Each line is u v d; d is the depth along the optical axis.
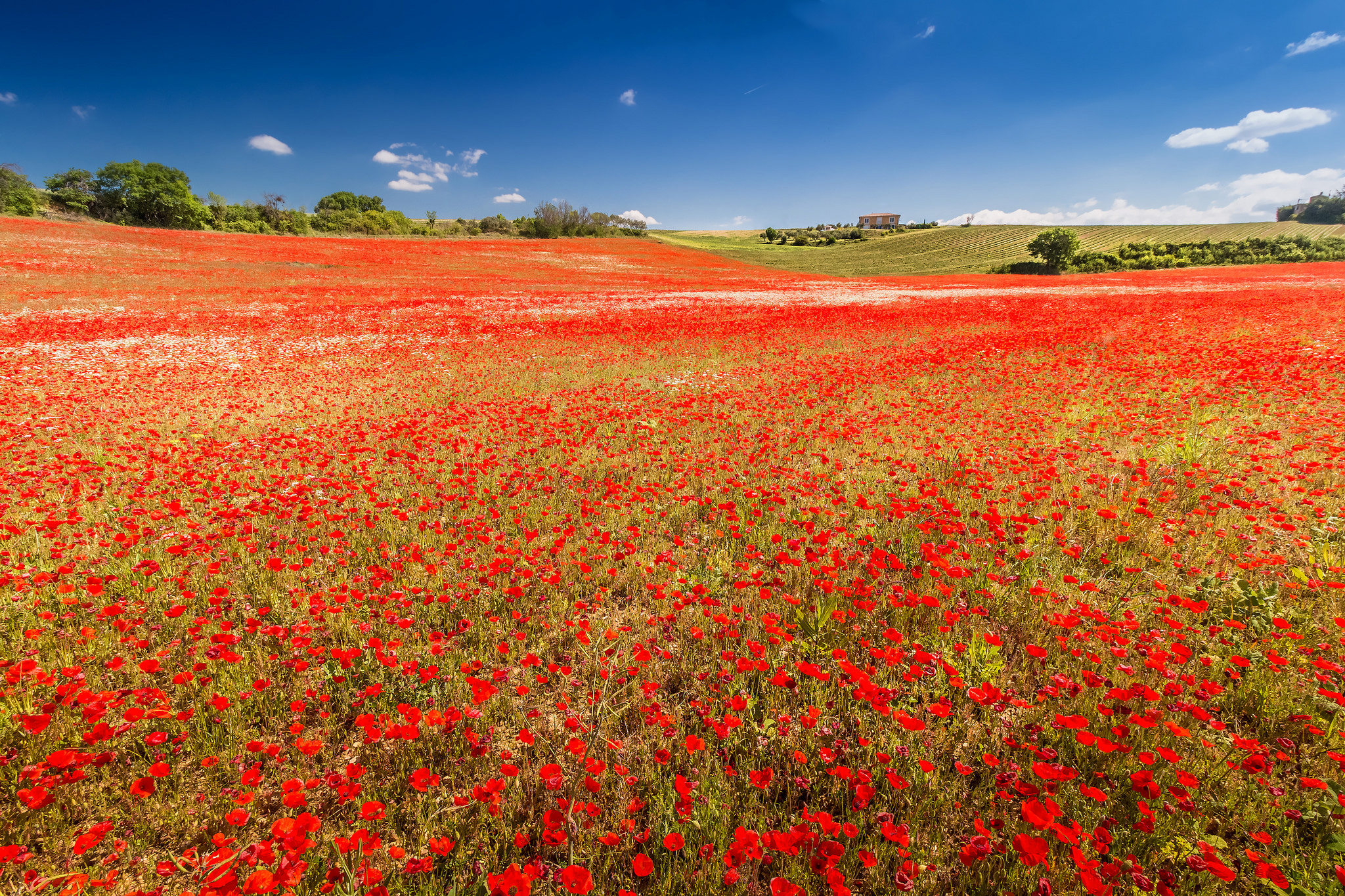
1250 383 8.38
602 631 3.59
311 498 5.92
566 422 8.55
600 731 2.82
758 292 35.75
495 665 3.38
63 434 8.33
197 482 6.37
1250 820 2.24
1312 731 2.58
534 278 44.62
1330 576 3.57
